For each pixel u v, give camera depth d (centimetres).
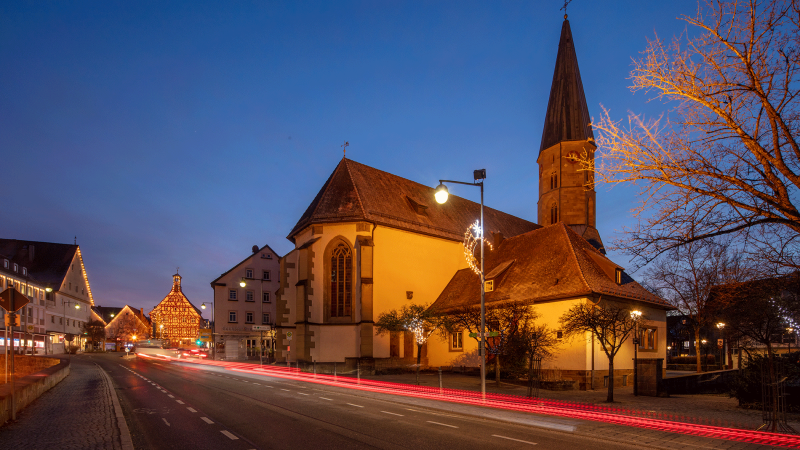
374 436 1129
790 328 1991
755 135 1073
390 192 4103
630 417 1451
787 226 1076
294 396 1903
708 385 2411
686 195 1073
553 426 1266
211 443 1051
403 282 3728
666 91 1101
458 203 4800
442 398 1878
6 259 5850
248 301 6262
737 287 1262
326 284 3616
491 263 3616
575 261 2825
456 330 2848
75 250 8156
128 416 1407
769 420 1289
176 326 9588
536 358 2338
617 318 2009
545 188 5816
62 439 1056
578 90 5744
